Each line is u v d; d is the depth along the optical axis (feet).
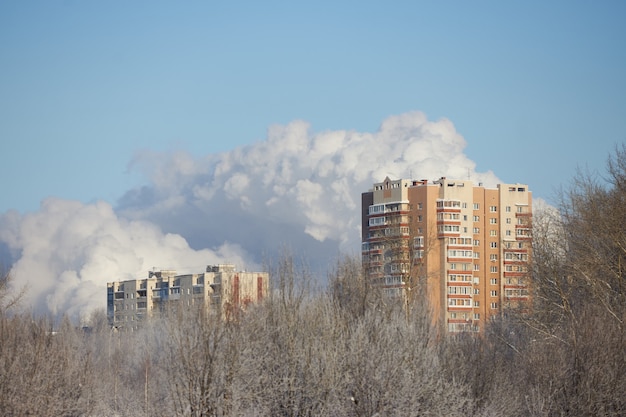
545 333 346.54
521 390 334.24
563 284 391.24
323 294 328.49
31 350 292.81
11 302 343.67
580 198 402.72
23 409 277.44
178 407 285.84
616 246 366.84
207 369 285.84
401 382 302.45
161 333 327.47
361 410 302.25
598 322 313.94
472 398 319.27
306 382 302.45
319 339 311.27
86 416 322.96
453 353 331.16
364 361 305.12
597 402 299.38
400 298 361.30
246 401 294.87
